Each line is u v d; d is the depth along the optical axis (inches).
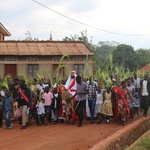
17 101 518.6
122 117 527.5
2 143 403.2
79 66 1148.5
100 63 1862.7
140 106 609.9
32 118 614.5
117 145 378.9
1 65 1135.6
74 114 539.8
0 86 561.3
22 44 1224.8
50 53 1143.0
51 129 495.2
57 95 553.6
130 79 649.0
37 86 592.4
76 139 414.6
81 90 514.6
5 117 513.3
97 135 439.2
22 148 372.8
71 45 1224.2
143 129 526.0
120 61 2615.7
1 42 1236.5
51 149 365.1
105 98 542.3
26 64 1144.2
